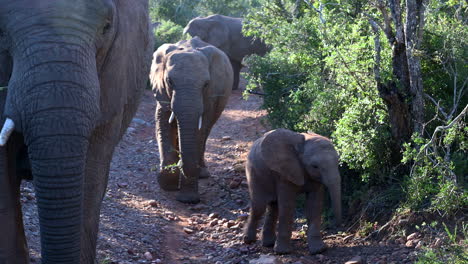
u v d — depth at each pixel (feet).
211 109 34.53
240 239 25.16
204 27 67.21
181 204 30.91
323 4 27.61
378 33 24.82
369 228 23.15
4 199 12.84
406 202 22.36
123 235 24.00
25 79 10.78
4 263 12.96
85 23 11.38
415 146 23.41
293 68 33.27
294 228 25.76
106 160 15.19
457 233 20.27
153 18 91.09
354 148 24.17
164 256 23.22
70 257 11.27
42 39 10.90
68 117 10.82
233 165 37.27
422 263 18.08
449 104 24.59
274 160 22.67
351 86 25.07
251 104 58.54
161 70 33.30
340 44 26.20
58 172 10.85
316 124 28.53
